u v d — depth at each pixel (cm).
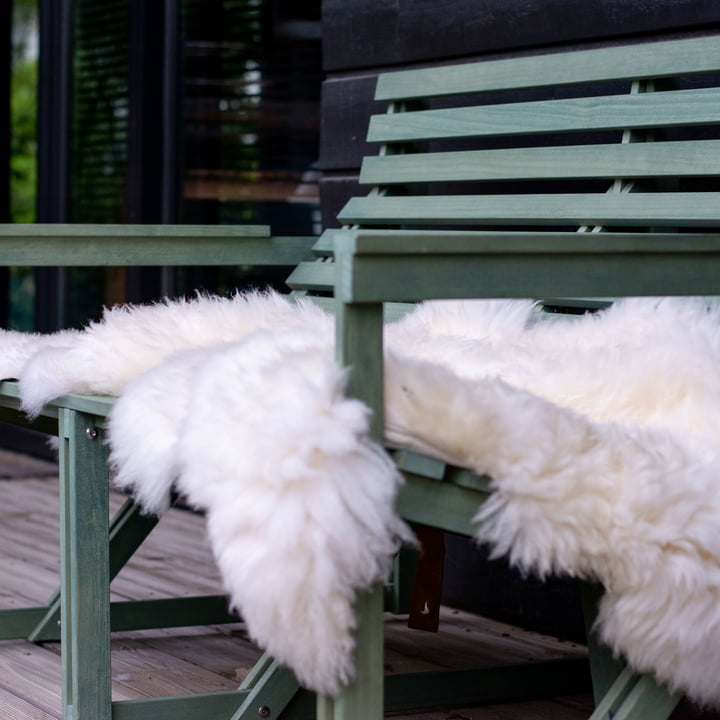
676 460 134
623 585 131
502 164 229
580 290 135
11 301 525
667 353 162
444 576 282
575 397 158
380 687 128
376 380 127
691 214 195
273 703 186
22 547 330
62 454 184
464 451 128
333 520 119
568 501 128
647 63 210
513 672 212
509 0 262
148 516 226
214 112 399
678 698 138
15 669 227
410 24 286
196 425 130
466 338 190
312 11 363
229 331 192
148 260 234
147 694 212
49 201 479
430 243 125
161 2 416
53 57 475
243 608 123
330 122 306
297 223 372
